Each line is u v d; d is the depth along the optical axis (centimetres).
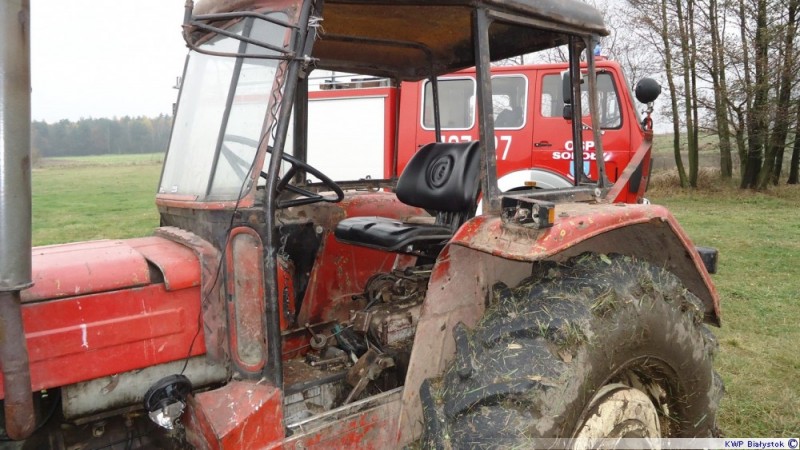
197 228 207
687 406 230
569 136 780
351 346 250
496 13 213
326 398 230
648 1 1623
